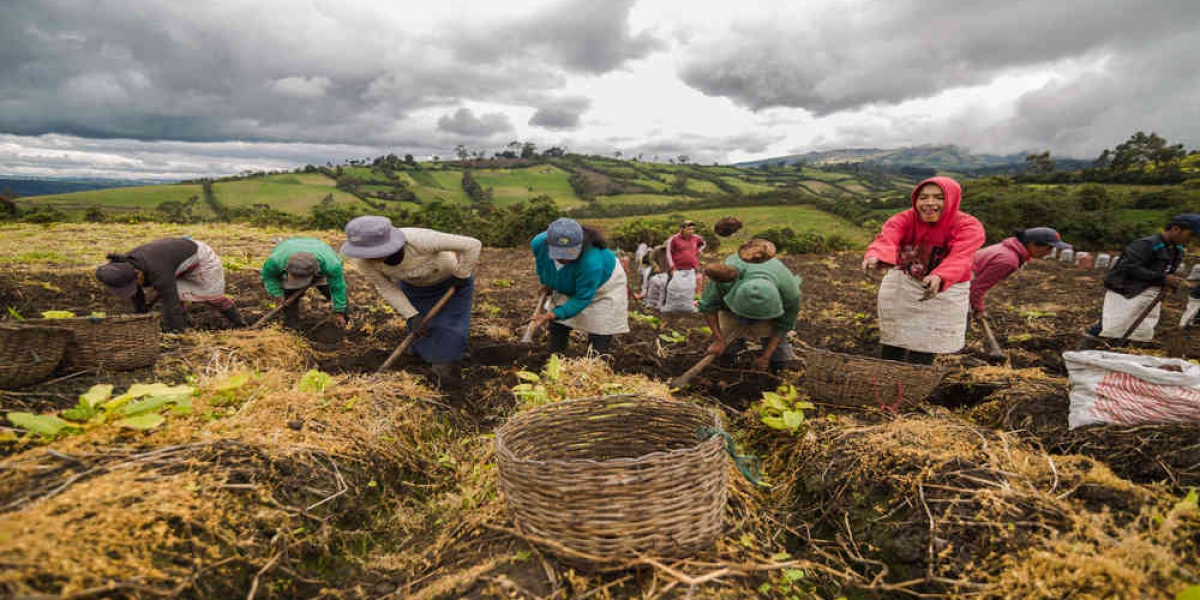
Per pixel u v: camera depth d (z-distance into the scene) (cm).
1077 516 209
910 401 330
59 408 281
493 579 198
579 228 381
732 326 418
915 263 372
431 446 322
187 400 261
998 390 350
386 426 303
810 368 355
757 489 289
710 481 203
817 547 242
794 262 1308
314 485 238
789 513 270
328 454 255
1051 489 229
